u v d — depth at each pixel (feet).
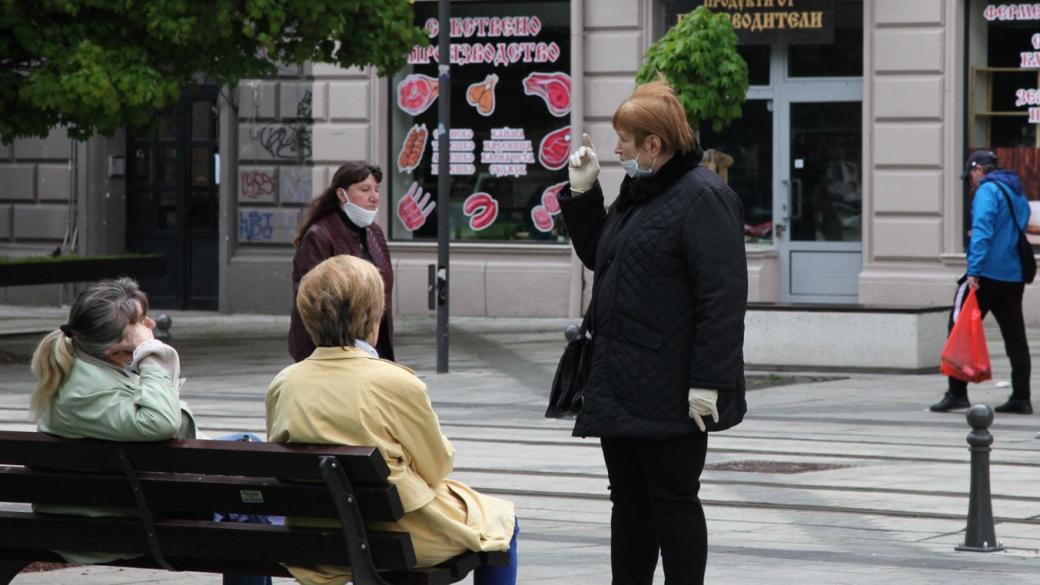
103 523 31.94
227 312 138.51
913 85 119.65
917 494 56.03
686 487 33.73
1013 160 117.70
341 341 30.63
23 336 118.93
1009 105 117.70
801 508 53.83
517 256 130.31
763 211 126.93
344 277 30.58
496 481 59.21
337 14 100.73
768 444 68.08
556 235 129.39
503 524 31.86
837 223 124.98
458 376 95.55
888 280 120.67
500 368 99.40
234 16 98.84
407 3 105.91
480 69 130.31
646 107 33.73
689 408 32.99
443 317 96.99
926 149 119.55
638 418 33.30
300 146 135.85
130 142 144.36
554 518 52.34
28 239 146.10
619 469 35.04
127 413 31.30
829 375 93.30
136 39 98.89
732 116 101.86
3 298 148.77
